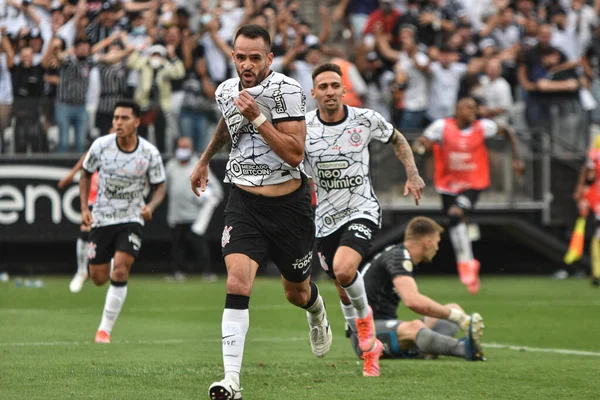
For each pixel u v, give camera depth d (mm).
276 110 14383
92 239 24562
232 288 14258
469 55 48094
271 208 14719
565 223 45406
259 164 14672
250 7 46000
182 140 42375
